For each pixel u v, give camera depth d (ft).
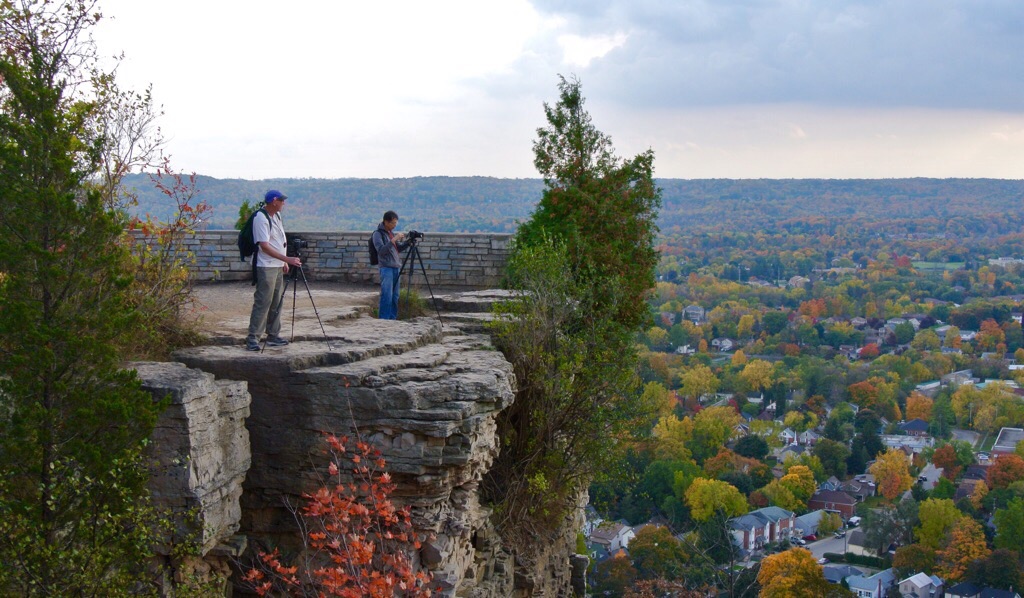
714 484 200.03
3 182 27.53
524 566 44.73
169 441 28.89
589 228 63.26
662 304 506.89
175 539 29.22
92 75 37.91
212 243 66.49
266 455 34.22
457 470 34.47
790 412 335.06
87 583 26.89
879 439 306.55
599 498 57.82
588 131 68.59
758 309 513.86
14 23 32.94
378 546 33.27
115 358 28.32
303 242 40.40
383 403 33.24
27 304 27.12
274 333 37.11
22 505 26.11
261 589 30.63
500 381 36.27
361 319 45.96
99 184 38.42
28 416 26.21
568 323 51.24
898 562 206.80
